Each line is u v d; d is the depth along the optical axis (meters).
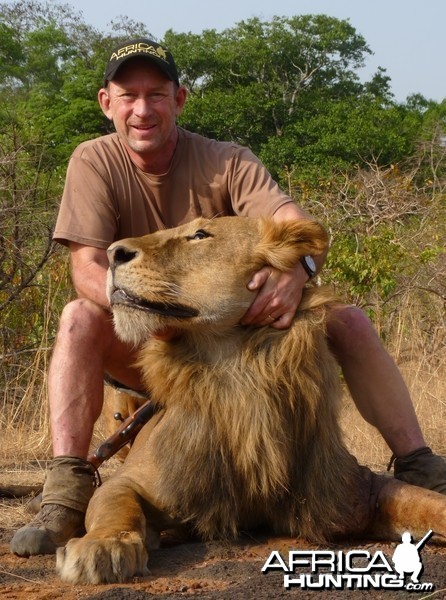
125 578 3.00
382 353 3.46
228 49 28.83
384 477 3.32
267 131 26.30
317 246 3.24
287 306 3.22
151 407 3.45
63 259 5.36
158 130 3.60
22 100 21.75
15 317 5.29
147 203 3.67
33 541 3.21
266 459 3.21
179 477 3.22
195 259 3.21
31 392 4.77
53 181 5.66
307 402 3.23
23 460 4.38
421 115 29.36
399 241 6.45
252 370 3.22
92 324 3.44
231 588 2.94
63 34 28.00
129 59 3.59
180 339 3.26
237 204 3.68
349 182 7.07
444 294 6.28
